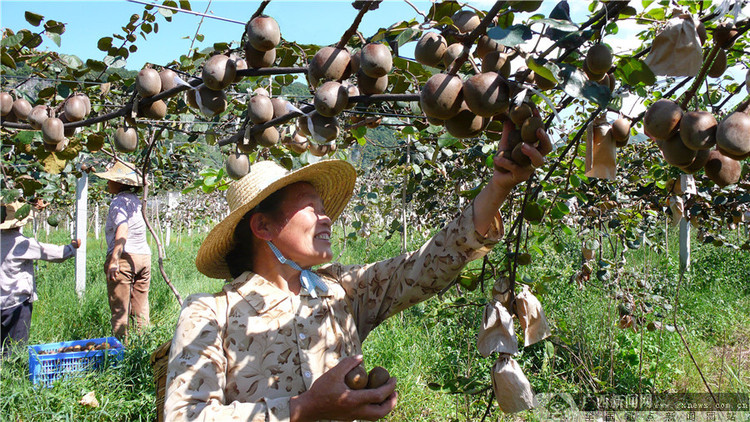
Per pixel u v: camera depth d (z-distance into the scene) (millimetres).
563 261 7172
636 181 4062
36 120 1659
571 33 941
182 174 8453
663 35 968
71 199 8609
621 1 945
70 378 3555
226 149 2373
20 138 1839
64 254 4328
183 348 1354
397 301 1632
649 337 5102
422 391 4059
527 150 1049
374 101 1180
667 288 6801
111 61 1951
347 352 1550
